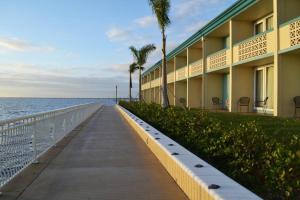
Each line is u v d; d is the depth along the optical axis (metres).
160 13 23.55
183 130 9.52
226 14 20.81
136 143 11.57
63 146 10.91
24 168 7.43
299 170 4.50
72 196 5.74
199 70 27.06
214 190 4.37
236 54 20.20
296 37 14.31
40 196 5.75
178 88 35.47
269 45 16.58
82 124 19.05
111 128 16.80
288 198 4.27
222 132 7.46
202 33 25.77
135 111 22.83
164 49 24.08
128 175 7.11
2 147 6.11
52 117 10.61
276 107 15.80
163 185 6.36
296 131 10.15
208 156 6.65
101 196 5.73
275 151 4.96
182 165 5.96
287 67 15.78
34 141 8.24
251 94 21.02
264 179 4.90
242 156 5.49
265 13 19.39
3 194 5.85
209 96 25.98
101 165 8.07
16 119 6.75
